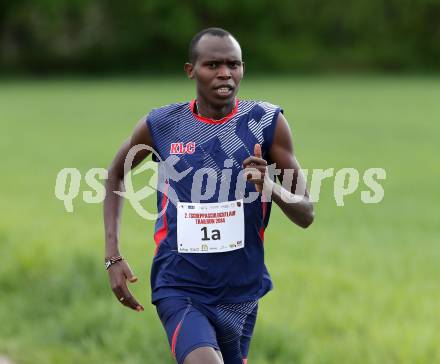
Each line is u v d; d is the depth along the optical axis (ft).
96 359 67.92
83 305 78.48
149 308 76.74
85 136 244.22
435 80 448.24
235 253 45.62
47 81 456.45
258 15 549.54
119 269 47.50
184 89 386.93
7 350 71.00
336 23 545.44
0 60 510.99
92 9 522.88
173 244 45.96
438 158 198.18
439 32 535.60
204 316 45.37
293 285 86.48
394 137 238.48
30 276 87.66
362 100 344.08
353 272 95.76
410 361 65.26
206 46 44.96
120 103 333.83
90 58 517.55
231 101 45.75
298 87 400.88
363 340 70.08
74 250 93.30
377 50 535.60
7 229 109.40
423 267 98.68
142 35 524.52
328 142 227.61
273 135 45.93
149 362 66.13
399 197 150.82
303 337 70.54
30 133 252.83
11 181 167.84
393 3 535.19
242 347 47.88
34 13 515.50
